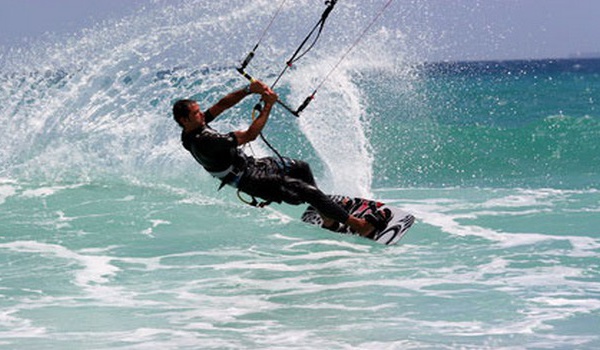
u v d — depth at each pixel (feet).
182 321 67.10
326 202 93.76
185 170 133.18
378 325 65.10
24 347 60.49
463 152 179.63
